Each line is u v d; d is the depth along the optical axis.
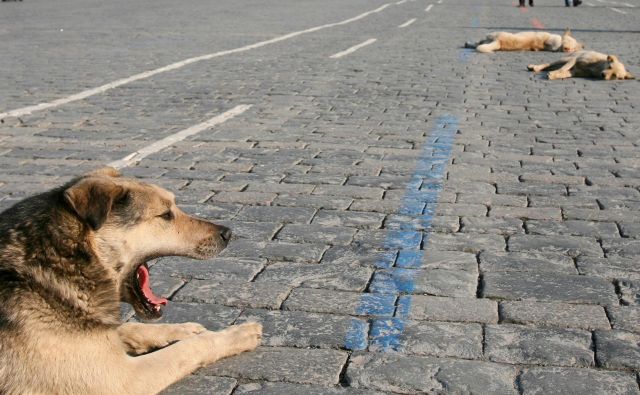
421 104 6.11
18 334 2.64
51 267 2.69
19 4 16.69
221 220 3.82
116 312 2.76
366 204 3.98
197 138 4.98
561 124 5.36
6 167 4.47
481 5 19.36
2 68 7.71
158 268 3.42
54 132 5.09
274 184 4.23
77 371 2.67
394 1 20.89
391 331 3.07
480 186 4.19
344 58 8.85
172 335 3.02
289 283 3.33
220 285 3.32
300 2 19.47
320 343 3.02
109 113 5.68
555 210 3.91
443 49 9.77
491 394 2.81
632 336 3.03
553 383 2.85
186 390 2.84
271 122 5.43
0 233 2.71
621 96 6.49
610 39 10.91
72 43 9.83
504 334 3.05
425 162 4.54
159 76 7.39
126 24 12.50
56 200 2.74
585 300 3.21
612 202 4.00
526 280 3.33
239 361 2.95
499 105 6.07
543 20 14.38
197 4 17.72
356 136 5.03
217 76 7.46
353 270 3.41
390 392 2.83
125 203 2.79
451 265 3.44
